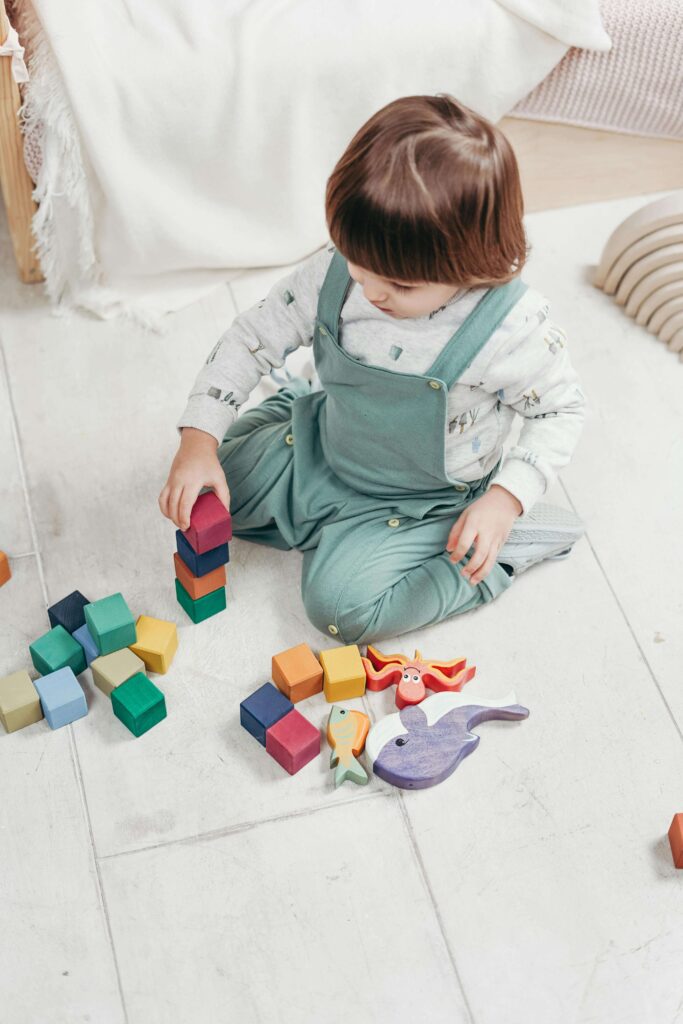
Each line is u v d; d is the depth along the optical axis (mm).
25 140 1441
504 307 1093
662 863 1169
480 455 1240
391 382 1134
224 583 1292
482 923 1121
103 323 1605
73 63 1385
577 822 1191
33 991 1063
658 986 1093
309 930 1109
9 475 1438
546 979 1093
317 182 1615
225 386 1237
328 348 1163
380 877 1145
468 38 1516
